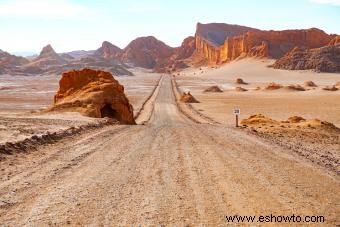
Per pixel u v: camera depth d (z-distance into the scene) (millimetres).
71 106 42469
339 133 27578
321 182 11023
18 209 8508
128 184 10586
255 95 113688
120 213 8297
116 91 46906
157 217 8070
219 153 15352
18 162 13180
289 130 26094
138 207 8680
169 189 10117
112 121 32312
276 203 8984
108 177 11336
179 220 7910
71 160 13711
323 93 113812
